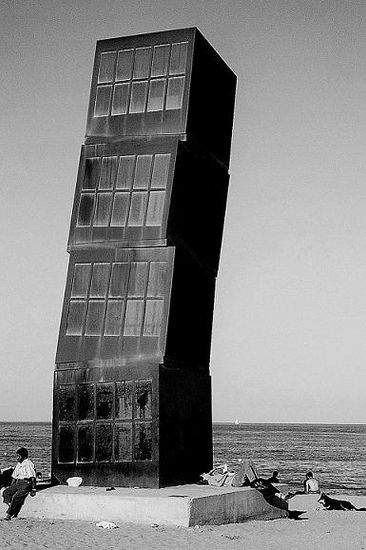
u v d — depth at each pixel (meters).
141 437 28.70
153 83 31.00
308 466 93.12
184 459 29.98
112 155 31.00
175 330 29.66
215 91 33.09
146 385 28.84
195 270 31.50
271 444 156.50
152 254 29.78
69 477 29.56
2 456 102.38
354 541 25.36
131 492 27.14
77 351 30.03
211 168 33.19
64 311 30.50
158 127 30.56
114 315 29.81
